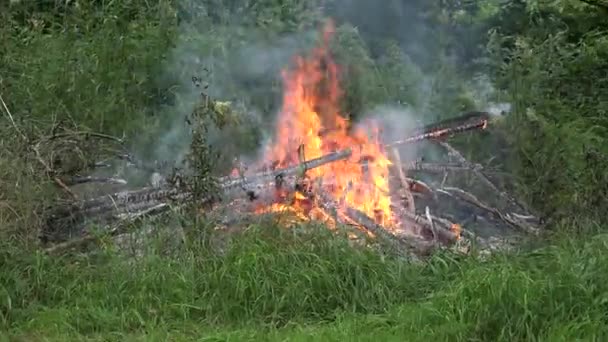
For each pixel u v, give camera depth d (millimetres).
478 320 6652
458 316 6738
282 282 7223
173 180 8242
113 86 11117
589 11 12062
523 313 6648
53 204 8375
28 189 7922
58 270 7500
